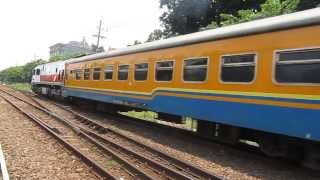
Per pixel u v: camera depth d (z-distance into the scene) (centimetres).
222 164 1146
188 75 1404
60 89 3209
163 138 1549
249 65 1152
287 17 1055
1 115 2053
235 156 1250
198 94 1346
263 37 1112
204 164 1140
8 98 3394
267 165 1148
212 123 1402
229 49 1226
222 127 1355
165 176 990
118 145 1310
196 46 1371
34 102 3097
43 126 1647
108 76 2078
